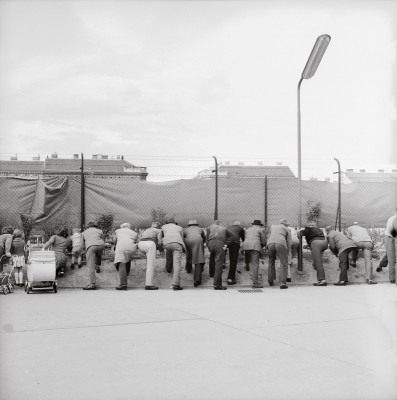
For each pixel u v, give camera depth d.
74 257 14.14
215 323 8.44
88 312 9.48
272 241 13.58
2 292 12.35
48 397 4.80
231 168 36.16
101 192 16.06
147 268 13.26
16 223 15.54
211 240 13.37
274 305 10.41
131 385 5.15
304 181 17.39
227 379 5.35
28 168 39.56
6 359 6.14
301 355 6.32
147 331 7.79
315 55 13.39
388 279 15.00
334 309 9.86
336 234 14.42
